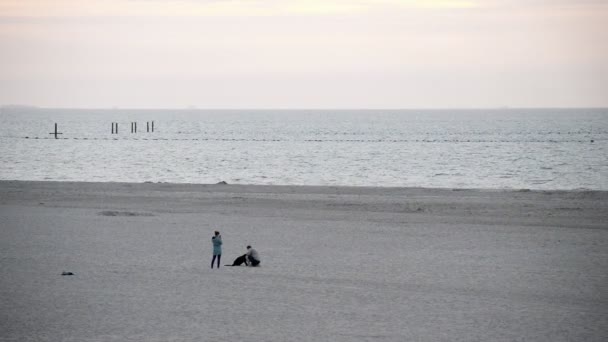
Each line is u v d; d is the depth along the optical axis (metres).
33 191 87.69
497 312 36.28
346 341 31.50
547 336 32.38
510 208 74.06
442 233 60.34
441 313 36.06
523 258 50.03
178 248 53.62
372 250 53.12
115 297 38.94
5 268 46.22
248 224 64.88
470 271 45.91
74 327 33.34
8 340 31.41
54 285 41.50
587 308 37.06
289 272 45.56
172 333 32.47
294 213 71.50
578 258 50.03
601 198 81.25
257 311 36.28
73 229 61.69
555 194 85.31
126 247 53.84
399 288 41.41
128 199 81.38
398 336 32.28
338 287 41.59
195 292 40.19
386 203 78.06
